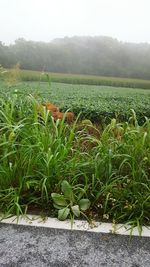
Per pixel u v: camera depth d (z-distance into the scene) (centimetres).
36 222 286
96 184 310
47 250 256
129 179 317
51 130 356
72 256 251
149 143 347
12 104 356
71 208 297
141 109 802
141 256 255
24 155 311
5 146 318
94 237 273
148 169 344
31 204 308
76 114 740
